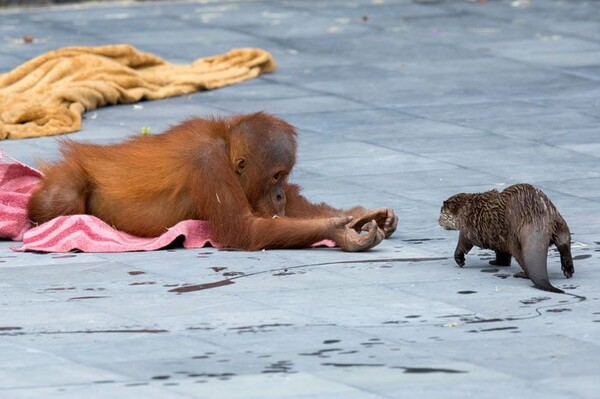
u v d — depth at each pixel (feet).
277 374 29.96
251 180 43.19
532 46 91.56
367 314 35.04
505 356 31.30
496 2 112.06
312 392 28.68
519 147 61.36
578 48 90.58
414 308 35.63
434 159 58.85
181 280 38.96
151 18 103.65
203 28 98.94
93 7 110.42
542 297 36.73
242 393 28.60
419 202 50.65
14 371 30.25
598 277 39.11
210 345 32.27
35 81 71.82
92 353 31.65
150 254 42.57
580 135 64.03
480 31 98.17
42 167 48.21
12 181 48.29
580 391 28.81
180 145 43.75
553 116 68.74
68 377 29.78
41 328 33.91
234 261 41.32
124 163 45.01
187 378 29.71
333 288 37.91
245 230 42.86
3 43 90.74
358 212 45.16
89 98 69.67
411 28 99.45
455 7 109.40
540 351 31.71
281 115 69.26
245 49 83.25
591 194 51.80
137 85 74.18
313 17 104.27
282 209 44.04
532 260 37.55
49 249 43.19
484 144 62.08
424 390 28.84
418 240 44.62
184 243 43.34
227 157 43.16
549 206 38.22
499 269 40.19
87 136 63.36
